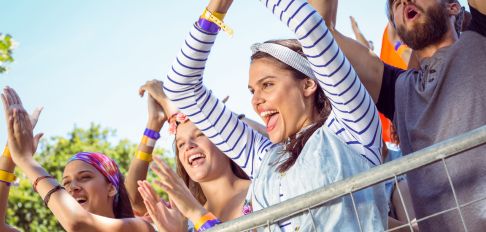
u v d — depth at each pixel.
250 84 3.89
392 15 4.05
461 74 3.55
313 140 3.58
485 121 3.43
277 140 3.81
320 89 3.81
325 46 3.53
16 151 4.51
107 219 4.52
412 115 3.69
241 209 4.55
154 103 5.43
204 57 4.09
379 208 3.45
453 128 3.48
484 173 3.36
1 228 4.79
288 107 3.77
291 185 3.50
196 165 4.67
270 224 3.25
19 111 4.54
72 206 4.40
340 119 3.59
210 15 3.98
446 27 3.86
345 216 3.33
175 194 3.78
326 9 4.48
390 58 5.47
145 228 4.67
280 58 3.80
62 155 16.59
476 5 3.57
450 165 3.44
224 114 4.27
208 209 4.69
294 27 3.57
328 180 3.41
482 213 3.32
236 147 4.26
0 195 4.77
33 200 14.95
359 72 4.35
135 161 5.41
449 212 3.42
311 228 3.33
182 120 4.74
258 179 3.71
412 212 4.27
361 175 3.11
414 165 3.04
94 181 4.97
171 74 4.17
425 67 3.73
